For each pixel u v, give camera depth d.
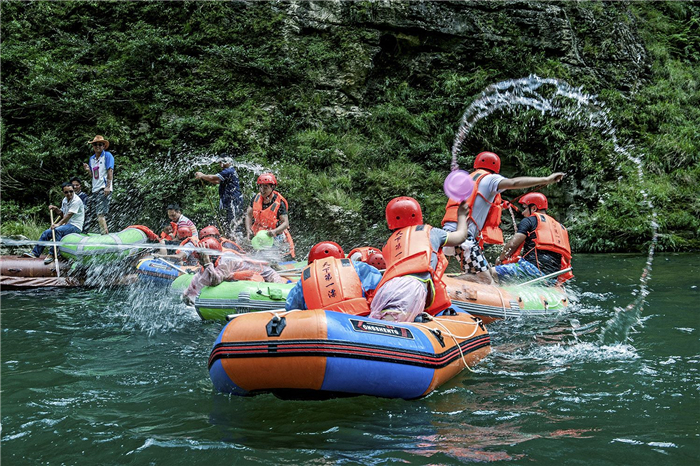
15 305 6.73
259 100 14.26
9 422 3.15
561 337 4.96
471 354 4.03
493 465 2.54
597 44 16.88
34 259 8.37
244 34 14.82
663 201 13.82
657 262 10.31
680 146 15.27
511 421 3.05
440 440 2.82
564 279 6.54
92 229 9.86
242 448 2.76
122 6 14.51
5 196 12.40
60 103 12.81
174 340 5.06
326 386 3.21
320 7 15.16
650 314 5.72
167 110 13.48
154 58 13.91
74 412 3.29
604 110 15.53
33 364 4.30
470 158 14.71
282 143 13.89
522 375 3.87
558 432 2.90
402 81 15.80
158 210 12.43
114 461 2.66
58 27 14.43
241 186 12.60
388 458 2.62
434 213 13.31
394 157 14.60
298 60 14.66
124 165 12.59
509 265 6.49
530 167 14.70
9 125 13.08
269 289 5.75
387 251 4.12
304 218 12.48
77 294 7.51
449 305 4.23
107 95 13.19
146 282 7.78
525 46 15.70
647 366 4.02
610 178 14.30
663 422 3.01
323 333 3.18
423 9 15.35
